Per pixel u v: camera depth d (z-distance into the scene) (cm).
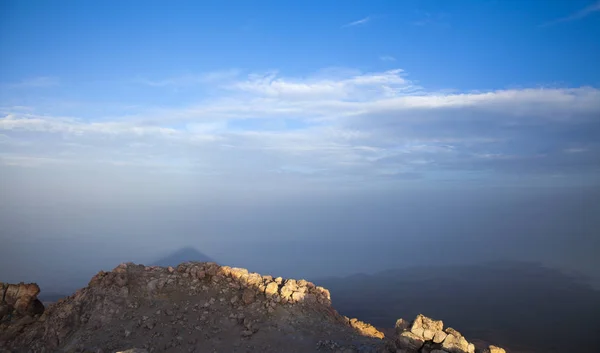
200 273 3384
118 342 2725
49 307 3158
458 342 2264
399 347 2352
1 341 2905
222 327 2941
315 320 3128
